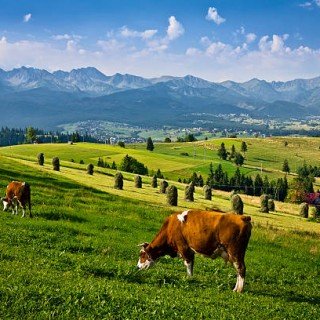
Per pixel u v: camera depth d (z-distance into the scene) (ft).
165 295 46.16
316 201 463.42
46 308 36.47
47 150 552.82
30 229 79.92
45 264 53.16
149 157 593.42
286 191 553.23
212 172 555.28
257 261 82.94
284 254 98.58
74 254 63.05
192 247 55.26
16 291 38.42
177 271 61.72
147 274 57.00
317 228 200.95
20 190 98.32
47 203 122.93
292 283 70.64
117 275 54.03
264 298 53.26
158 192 251.19
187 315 40.34
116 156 545.44
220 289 54.90
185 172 549.54
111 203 145.89
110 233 89.71
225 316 41.60
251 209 253.03
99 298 40.47
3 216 93.76
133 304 40.81
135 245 79.05
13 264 49.55
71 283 44.14
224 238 52.75
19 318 34.12
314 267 88.28
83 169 326.85
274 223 194.49
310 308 52.19
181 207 195.11
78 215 108.06
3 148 568.00
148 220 123.13
